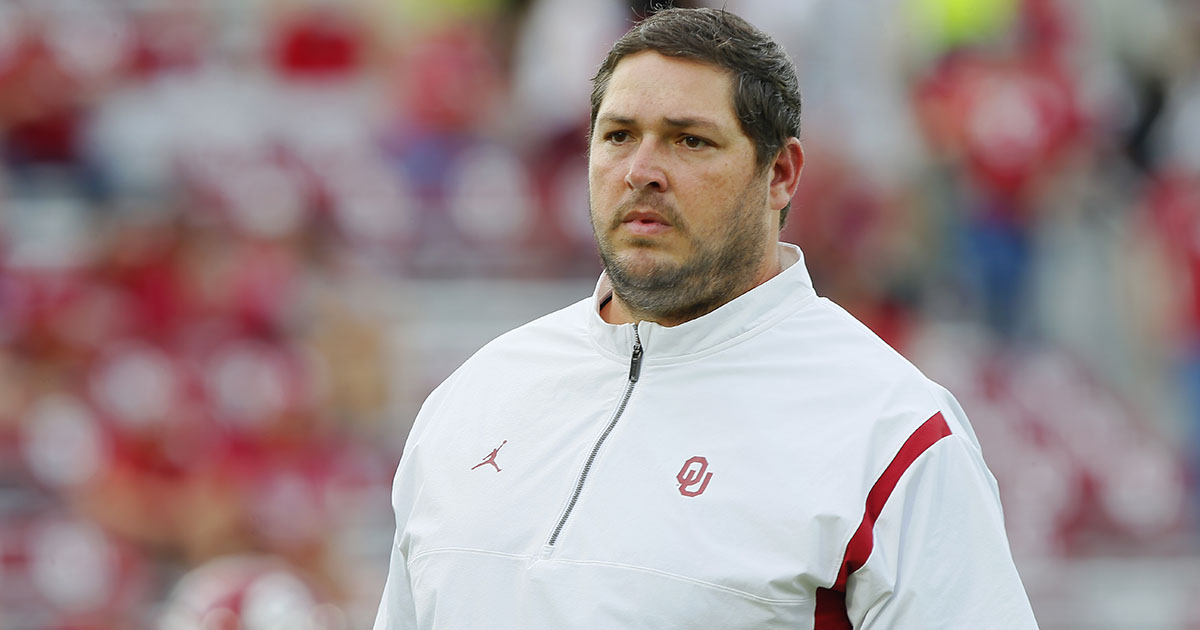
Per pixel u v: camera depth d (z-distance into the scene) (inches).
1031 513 1101.1
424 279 1201.4
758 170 303.1
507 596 297.3
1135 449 1154.0
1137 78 1290.6
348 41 1295.5
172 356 1034.7
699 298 304.8
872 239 1148.5
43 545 957.8
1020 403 1151.0
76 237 1168.8
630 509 292.4
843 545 279.7
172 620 648.4
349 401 1070.4
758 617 280.1
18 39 1259.8
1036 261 1198.9
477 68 1278.3
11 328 1053.8
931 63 1206.9
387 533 1000.9
